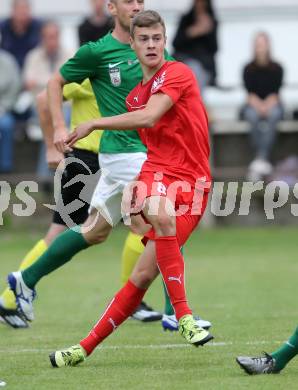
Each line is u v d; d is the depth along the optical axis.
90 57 27.36
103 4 52.75
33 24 57.00
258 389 19.19
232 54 60.28
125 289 22.28
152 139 23.00
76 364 22.25
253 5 60.12
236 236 53.53
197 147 22.88
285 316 30.12
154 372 21.31
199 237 53.38
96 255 48.78
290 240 52.00
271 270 42.62
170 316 27.59
